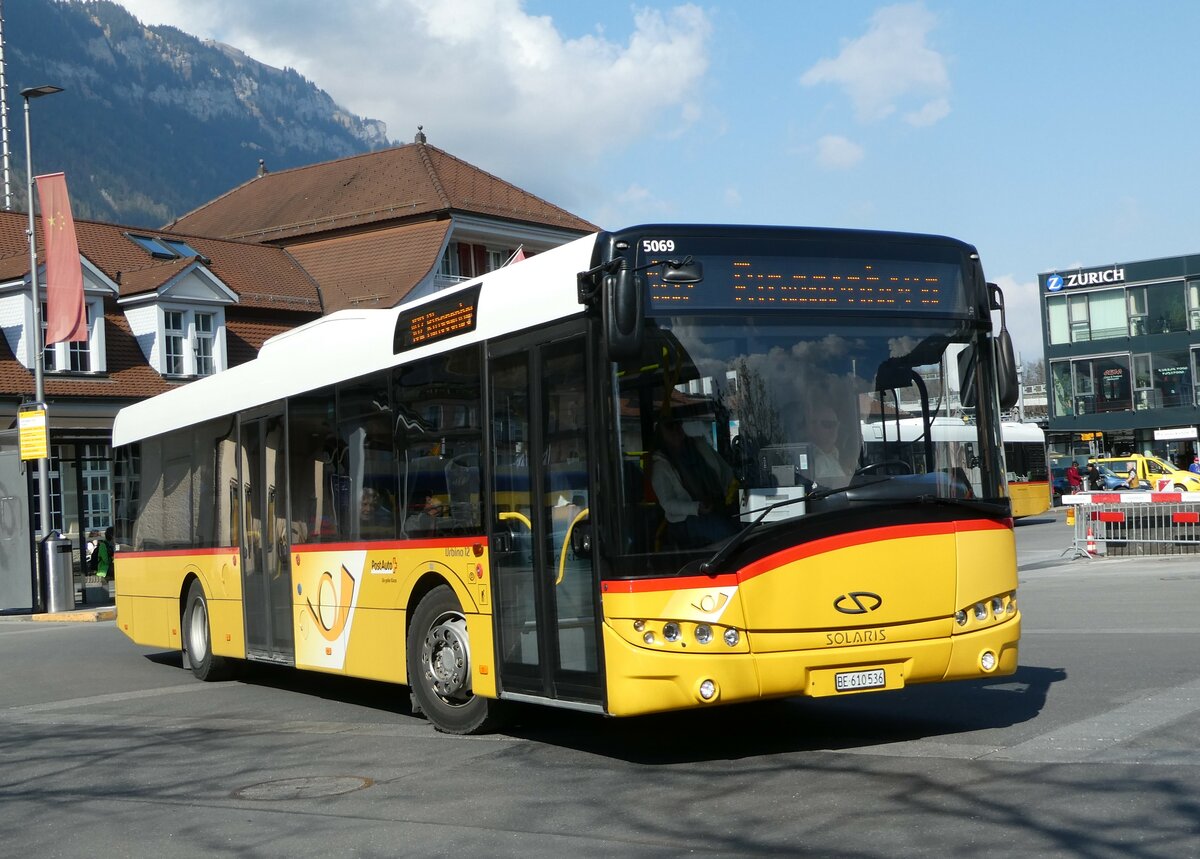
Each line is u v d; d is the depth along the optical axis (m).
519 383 9.48
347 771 9.31
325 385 12.56
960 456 8.99
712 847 6.61
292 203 60.38
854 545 8.47
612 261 8.30
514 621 9.59
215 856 7.16
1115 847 6.13
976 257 9.35
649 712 8.30
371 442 11.66
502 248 59.03
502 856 6.71
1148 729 8.86
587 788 8.20
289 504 13.23
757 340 8.70
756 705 11.09
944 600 8.68
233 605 14.69
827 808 7.23
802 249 8.91
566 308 8.91
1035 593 20.81
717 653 8.21
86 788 9.35
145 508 17.61
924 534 8.65
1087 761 7.95
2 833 8.06
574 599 8.87
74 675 17.16
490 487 9.84
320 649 12.56
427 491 10.72
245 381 14.41
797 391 8.69
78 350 44.00
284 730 11.49
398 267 54.25
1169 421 75.25
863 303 8.98
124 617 18.42
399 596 11.12
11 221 46.72
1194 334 74.44
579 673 8.83
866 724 9.84
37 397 30.89
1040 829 6.50
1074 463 64.25
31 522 29.89
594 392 8.57
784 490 8.50
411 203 55.78
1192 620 15.48
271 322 50.66
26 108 32.72
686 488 8.39
